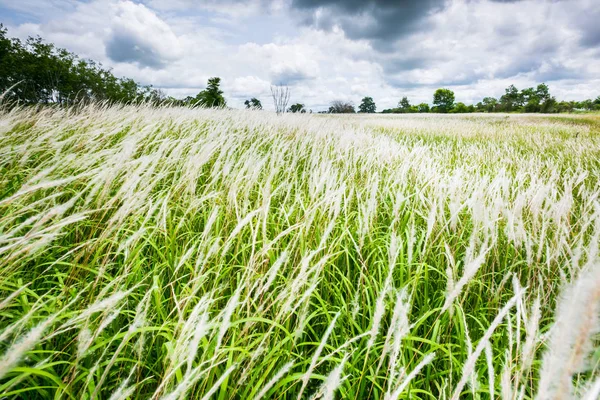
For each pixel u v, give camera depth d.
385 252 2.58
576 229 3.19
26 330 1.45
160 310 1.68
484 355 1.79
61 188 2.75
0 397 1.14
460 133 15.71
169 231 2.51
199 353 1.61
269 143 5.88
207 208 3.04
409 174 4.39
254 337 1.78
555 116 40.62
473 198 2.56
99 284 1.88
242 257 2.35
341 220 3.11
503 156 8.31
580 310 0.61
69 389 1.20
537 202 2.81
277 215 3.17
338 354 1.75
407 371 1.67
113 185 2.65
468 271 1.35
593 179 5.73
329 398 0.97
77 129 4.75
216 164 3.02
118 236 2.35
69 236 2.49
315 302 2.18
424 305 2.14
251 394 1.29
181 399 1.02
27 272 2.05
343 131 8.72
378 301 1.21
